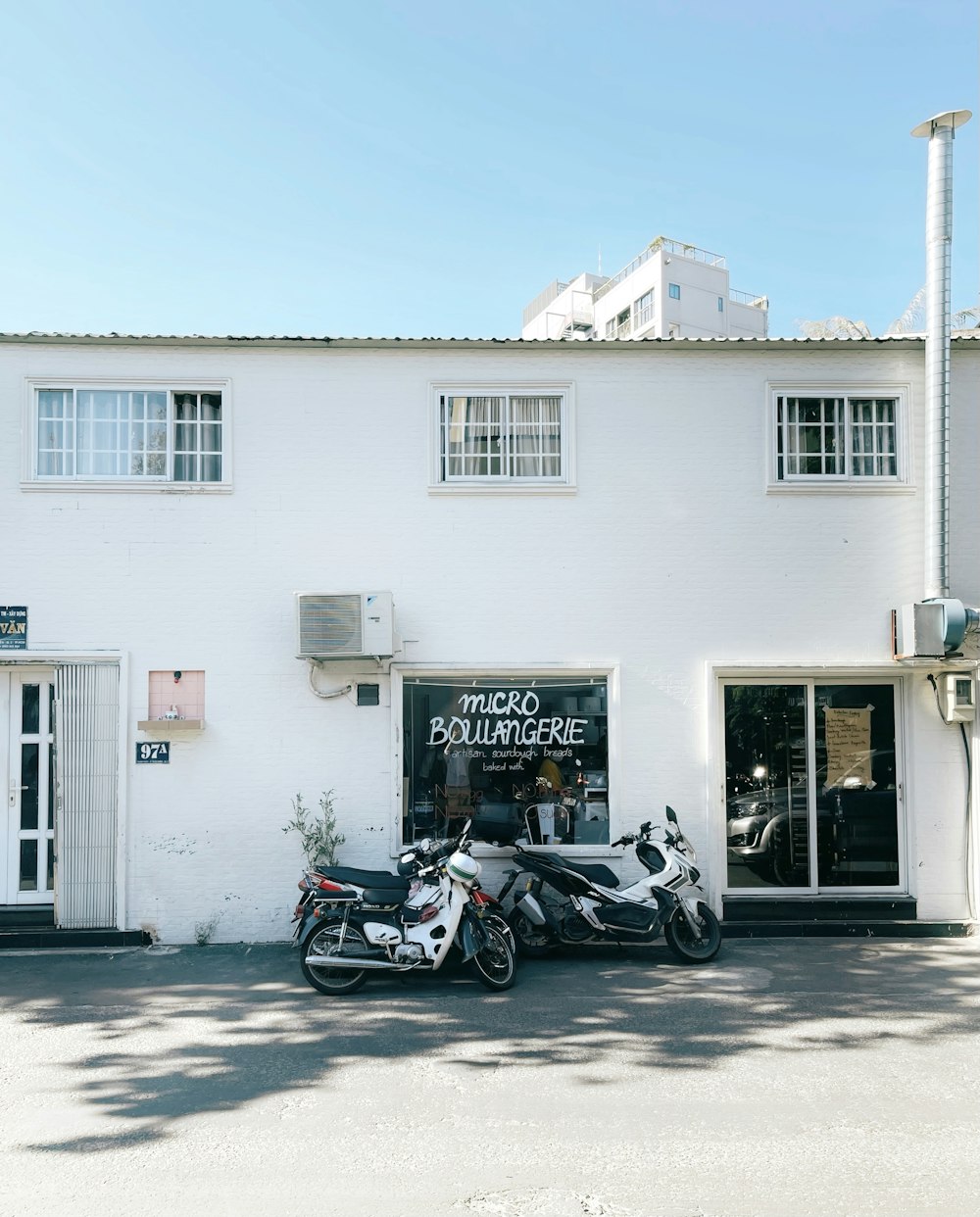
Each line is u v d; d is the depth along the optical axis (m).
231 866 9.59
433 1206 4.53
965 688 9.87
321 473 9.88
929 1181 4.78
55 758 9.66
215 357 9.90
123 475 9.83
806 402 10.24
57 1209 4.50
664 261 47.19
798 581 10.04
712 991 7.95
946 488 9.77
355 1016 7.33
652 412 10.05
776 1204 4.55
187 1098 5.78
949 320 9.80
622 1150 5.11
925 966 8.69
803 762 10.17
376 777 9.71
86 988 8.10
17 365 9.76
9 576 9.66
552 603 9.92
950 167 9.85
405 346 9.91
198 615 9.73
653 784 9.85
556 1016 7.31
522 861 9.02
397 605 9.84
